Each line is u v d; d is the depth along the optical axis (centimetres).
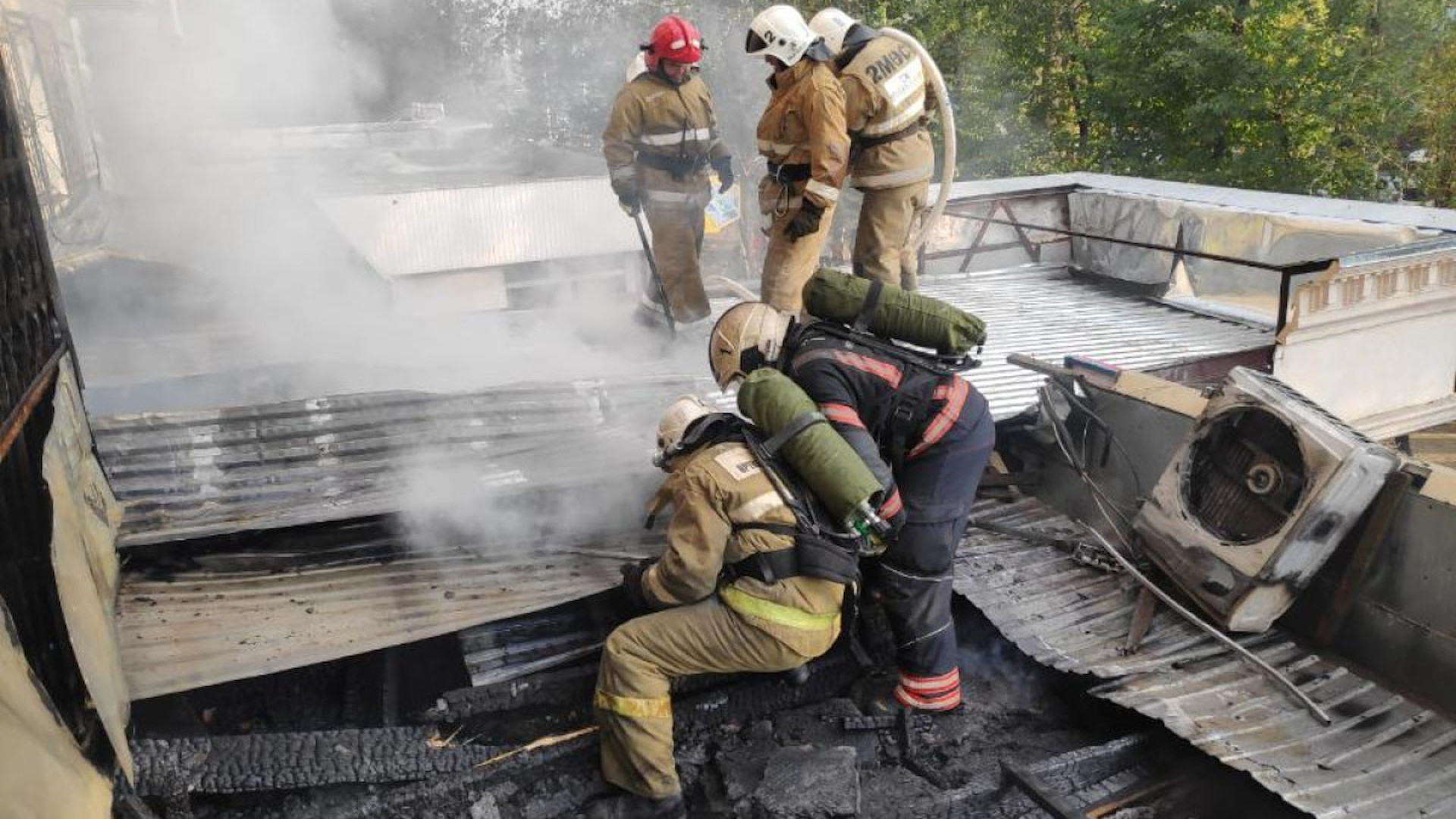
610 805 294
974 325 310
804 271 424
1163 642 348
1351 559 336
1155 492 375
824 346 312
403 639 304
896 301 313
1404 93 1612
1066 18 1998
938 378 310
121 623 297
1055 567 392
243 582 322
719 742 324
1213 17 1711
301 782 284
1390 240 595
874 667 355
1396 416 554
